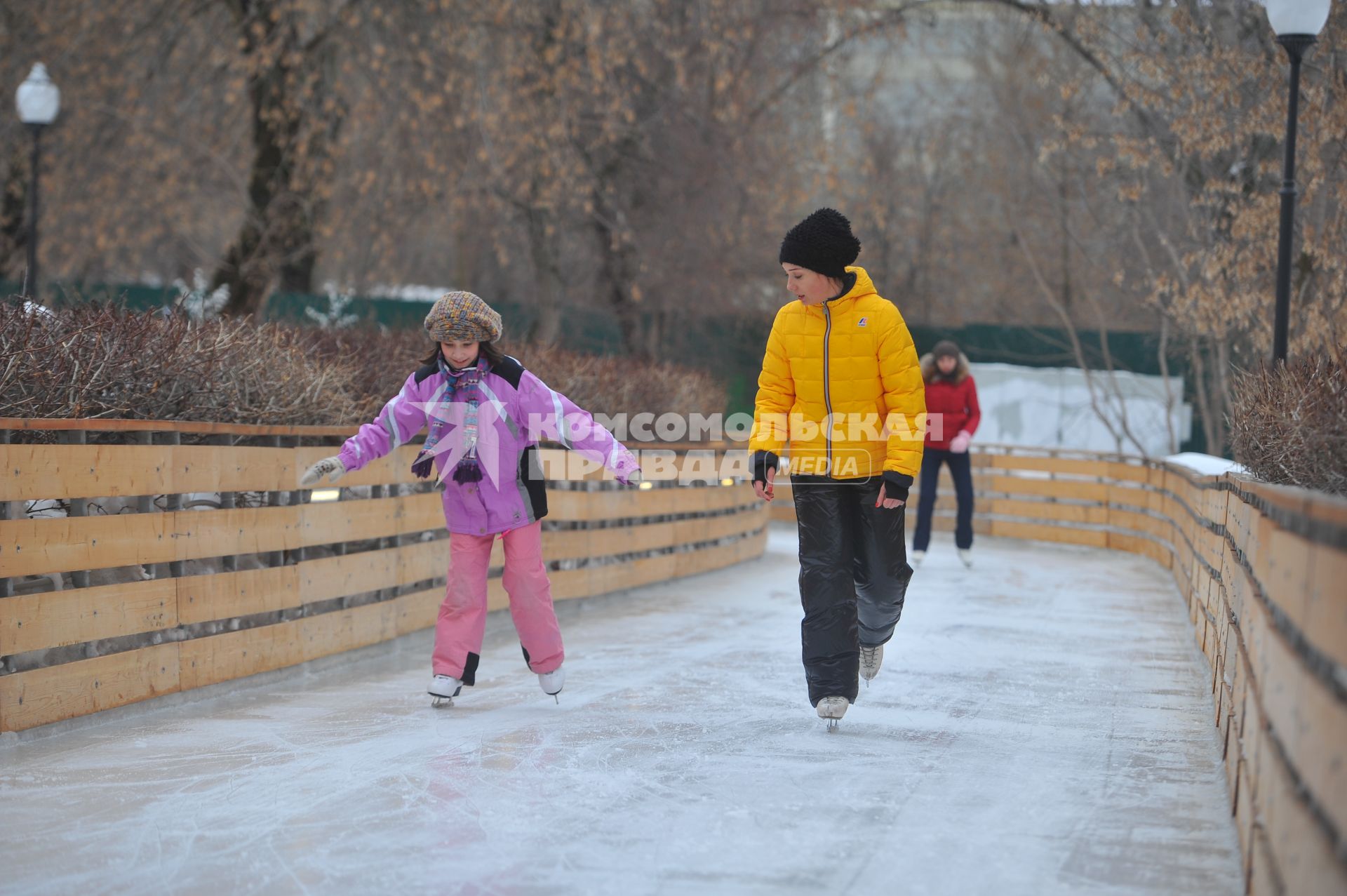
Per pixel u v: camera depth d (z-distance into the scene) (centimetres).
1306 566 600
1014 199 4747
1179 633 1844
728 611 2064
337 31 3809
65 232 4491
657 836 861
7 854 827
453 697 1302
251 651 1383
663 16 3891
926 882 773
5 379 1118
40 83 2595
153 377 1286
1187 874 789
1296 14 1858
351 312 4575
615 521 2234
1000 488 3600
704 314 4491
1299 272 2636
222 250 5947
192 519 1284
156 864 808
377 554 1591
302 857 821
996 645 1709
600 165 4181
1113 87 3347
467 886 766
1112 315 4875
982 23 5416
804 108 4519
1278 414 1188
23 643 1095
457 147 3834
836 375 1149
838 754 1090
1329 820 521
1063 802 948
